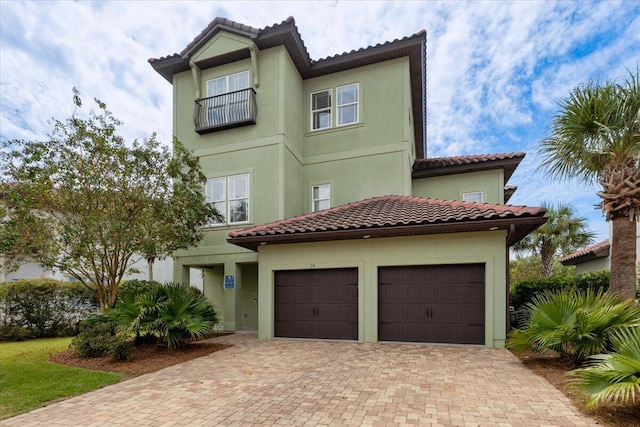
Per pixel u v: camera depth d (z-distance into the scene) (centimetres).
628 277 848
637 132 816
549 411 516
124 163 1082
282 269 1206
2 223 993
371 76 1515
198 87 1541
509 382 655
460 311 1024
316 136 1579
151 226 1113
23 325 1362
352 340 1116
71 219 1047
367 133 1498
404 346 1007
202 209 1283
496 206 1020
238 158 1468
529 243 2173
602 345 658
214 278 1680
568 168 943
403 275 1084
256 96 1458
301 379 699
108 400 609
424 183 1691
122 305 1015
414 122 1858
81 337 924
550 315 749
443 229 982
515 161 1534
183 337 1025
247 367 805
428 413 519
